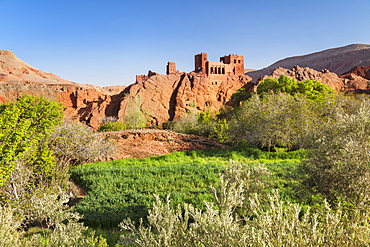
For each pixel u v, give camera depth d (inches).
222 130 1567.4
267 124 1108.5
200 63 3661.4
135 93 3221.0
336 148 339.6
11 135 446.0
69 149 797.9
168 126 2891.2
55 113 594.6
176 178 644.1
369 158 302.0
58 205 312.3
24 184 467.8
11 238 243.0
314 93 1839.3
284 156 932.0
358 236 171.8
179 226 210.2
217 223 189.2
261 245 155.5
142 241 213.0
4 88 3324.3
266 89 2222.0
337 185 318.3
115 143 1099.9
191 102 3277.6
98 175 684.1
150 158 938.7
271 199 188.1
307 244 163.9
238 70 3831.2
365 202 249.3
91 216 430.9
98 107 3240.7
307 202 400.2
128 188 592.4
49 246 248.1
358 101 1716.3
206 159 914.7
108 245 323.6
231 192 243.9
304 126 1087.6
